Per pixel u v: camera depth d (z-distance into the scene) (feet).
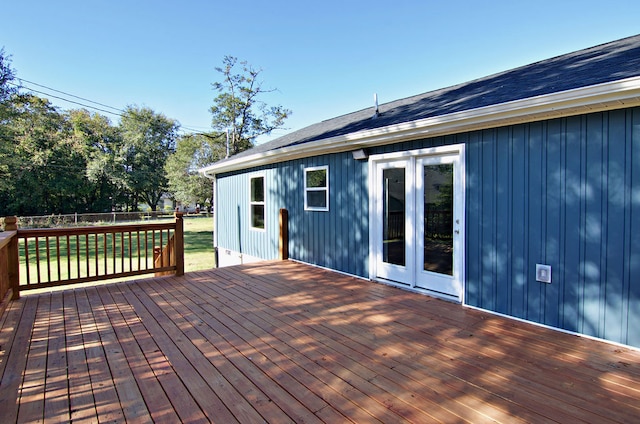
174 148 111.55
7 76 53.11
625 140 9.30
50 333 10.58
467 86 18.76
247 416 6.40
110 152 102.78
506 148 11.74
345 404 6.76
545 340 9.88
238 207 29.81
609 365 8.32
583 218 10.07
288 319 11.71
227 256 32.04
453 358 8.75
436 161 14.12
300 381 7.68
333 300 13.83
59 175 92.22
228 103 77.87
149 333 10.55
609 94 8.66
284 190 23.49
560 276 10.56
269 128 83.05
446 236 13.87
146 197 113.91
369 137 15.21
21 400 7.01
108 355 9.07
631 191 9.23
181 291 15.25
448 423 6.12
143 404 6.84
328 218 19.66
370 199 16.81
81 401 6.97
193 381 7.72
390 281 16.22
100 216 83.10
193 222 86.79
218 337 10.23
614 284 9.57
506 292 11.85
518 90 12.15
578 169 10.14
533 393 7.10
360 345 9.59
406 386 7.42
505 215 11.80
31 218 72.90
